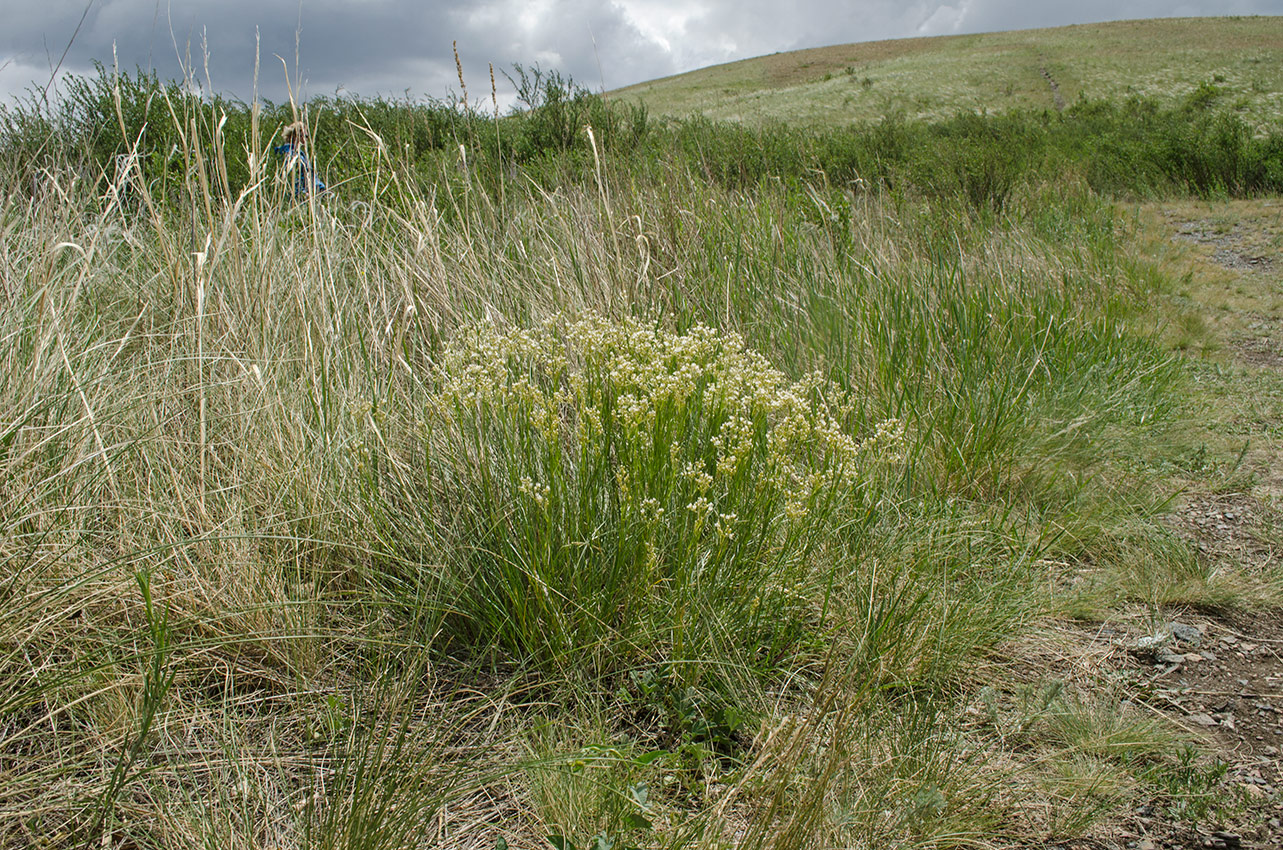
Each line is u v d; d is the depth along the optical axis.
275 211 3.22
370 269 3.36
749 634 2.08
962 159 9.32
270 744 1.71
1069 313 5.26
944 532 2.73
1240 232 11.06
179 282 2.62
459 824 1.59
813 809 1.48
